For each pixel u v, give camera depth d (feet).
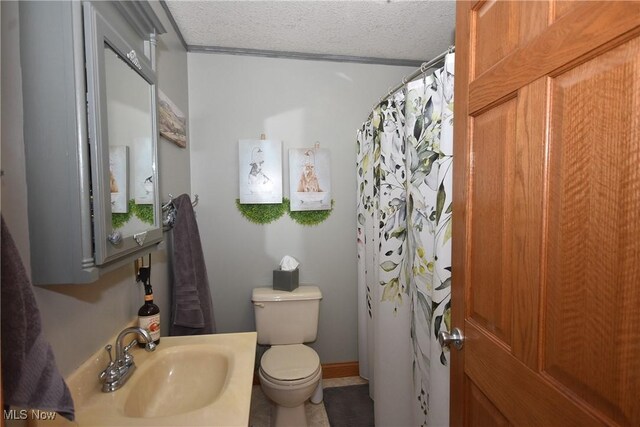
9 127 1.99
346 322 7.09
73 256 2.15
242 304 6.66
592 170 1.53
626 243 1.38
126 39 3.10
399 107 4.81
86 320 2.81
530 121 1.91
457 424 2.83
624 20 1.36
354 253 7.02
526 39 1.97
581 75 1.59
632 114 1.34
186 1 4.92
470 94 2.57
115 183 2.67
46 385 1.73
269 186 6.53
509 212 2.14
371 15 5.36
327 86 6.79
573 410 1.64
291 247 6.79
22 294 1.68
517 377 2.06
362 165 6.32
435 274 3.58
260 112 6.56
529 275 1.94
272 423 5.61
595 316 1.53
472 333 2.58
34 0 2.03
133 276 3.76
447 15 5.37
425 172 4.01
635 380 1.35
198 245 4.93
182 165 5.80
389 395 4.89
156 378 3.38
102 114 2.27
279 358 5.62
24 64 2.03
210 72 6.36
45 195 2.10
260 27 5.68
